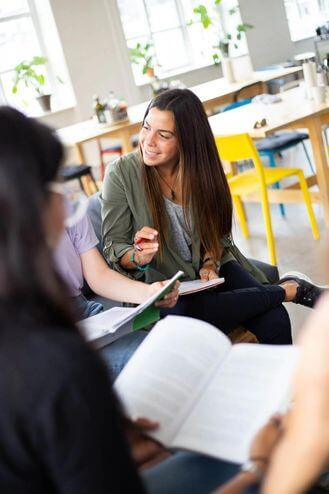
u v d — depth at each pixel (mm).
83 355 857
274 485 956
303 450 919
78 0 7449
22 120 871
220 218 2465
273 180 4082
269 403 1179
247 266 2615
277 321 2322
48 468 868
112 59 7750
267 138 5082
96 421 851
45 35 7559
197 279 2449
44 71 7672
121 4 8008
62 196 936
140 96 8039
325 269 999
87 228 2229
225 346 1386
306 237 4238
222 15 8750
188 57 8656
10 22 7406
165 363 1348
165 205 2443
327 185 4219
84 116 7668
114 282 2197
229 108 5129
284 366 1257
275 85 6691
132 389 1309
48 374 830
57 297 866
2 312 850
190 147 2361
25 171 830
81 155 6012
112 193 2432
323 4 9711
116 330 1755
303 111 4133
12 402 828
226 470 1207
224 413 1202
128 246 2377
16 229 815
